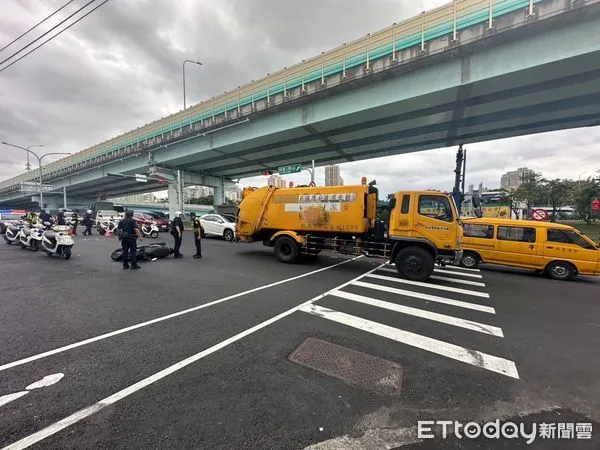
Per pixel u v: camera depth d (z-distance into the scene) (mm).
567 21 11953
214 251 13078
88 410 2521
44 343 3828
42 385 2881
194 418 2438
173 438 2211
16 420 2383
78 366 3260
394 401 2732
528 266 9469
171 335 4137
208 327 4449
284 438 2234
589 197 31922
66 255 10320
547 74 13617
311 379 3072
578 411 2646
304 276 8227
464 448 2176
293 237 10109
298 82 20078
